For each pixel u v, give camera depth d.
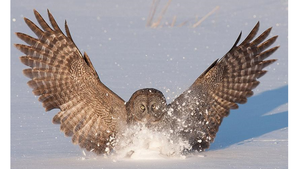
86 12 38.72
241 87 11.38
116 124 10.73
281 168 9.59
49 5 40.84
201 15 38.16
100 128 10.84
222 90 11.22
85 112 10.84
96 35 29.14
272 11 38.56
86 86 10.73
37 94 10.84
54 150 11.13
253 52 11.31
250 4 42.56
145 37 28.69
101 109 10.77
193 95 10.94
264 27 31.97
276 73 19.81
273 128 13.12
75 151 11.10
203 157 10.54
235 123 13.85
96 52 23.91
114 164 9.98
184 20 35.91
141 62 21.52
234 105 11.38
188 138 10.98
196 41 27.31
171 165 9.84
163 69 20.06
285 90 17.28
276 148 11.18
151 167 9.67
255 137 12.32
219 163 9.99
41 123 13.21
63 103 10.88
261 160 10.19
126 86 17.30
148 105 10.37
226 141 12.07
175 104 10.81
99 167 9.74
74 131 10.89
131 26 33.06
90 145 10.91
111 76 18.84
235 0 44.88
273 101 16.02
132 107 10.52
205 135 11.16
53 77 10.80
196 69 20.08
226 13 38.41
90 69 10.73
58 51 10.73
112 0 45.50
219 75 11.12
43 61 10.75
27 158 10.42
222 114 11.33
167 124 10.58
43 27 10.72
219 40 27.66
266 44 11.38
